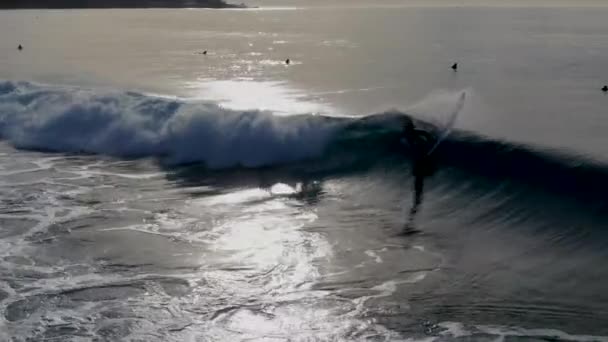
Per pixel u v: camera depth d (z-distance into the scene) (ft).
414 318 30.91
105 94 72.74
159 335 29.60
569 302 31.86
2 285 34.30
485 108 69.21
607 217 41.45
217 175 54.65
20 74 110.01
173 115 64.80
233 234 41.55
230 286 34.30
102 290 33.81
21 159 59.88
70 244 39.75
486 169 50.93
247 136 59.00
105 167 57.16
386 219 44.16
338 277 35.27
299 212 45.96
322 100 82.94
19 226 42.68
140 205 47.14
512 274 35.12
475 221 43.24
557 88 89.40
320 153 57.26
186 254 38.40
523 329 29.66
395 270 36.01
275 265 36.83
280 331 30.01
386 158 55.42
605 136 55.93
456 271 35.60
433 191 49.24
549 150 51.03
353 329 30.07
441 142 55.47
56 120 67.21
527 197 45.73
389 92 88.74
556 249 38.19
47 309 31.83
